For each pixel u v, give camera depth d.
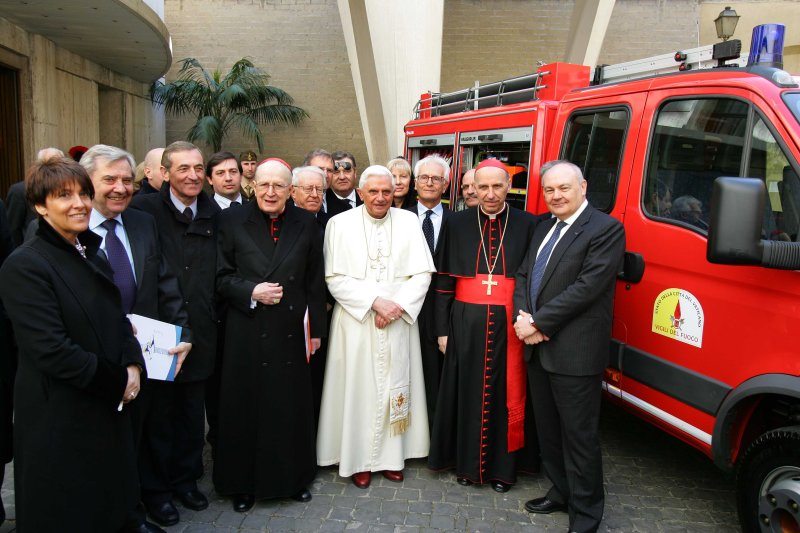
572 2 15.05
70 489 2.39
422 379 3.94
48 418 2.35
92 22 8.48
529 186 4.50
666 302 3.21
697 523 3.29
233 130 15.34
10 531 3.09
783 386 2.55
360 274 3.62
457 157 5.71
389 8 9.85
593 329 3.03
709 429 2.96
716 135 3.04
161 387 3.23
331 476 3.82
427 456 3.95
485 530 3.20
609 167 3.79
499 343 3.57
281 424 3.38
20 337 2.30
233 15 15.23
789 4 13.94
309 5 15.19
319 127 15.42
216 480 3.44
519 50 15.23
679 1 14.62
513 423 3.57
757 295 2.72
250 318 3.37
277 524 3.24
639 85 3.60
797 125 2.65
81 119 10.91
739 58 3.39
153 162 4.15
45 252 2.35
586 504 3.07
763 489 2.70
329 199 4.82
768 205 2.73
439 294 3.80
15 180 9.13
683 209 3.17
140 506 3.05
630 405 3.50
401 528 3.21
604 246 3.01
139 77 13.12
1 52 8.41
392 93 10.16
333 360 3.78
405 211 3.82
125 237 3.01
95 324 2.45
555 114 4.43
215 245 3.46
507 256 3.57
